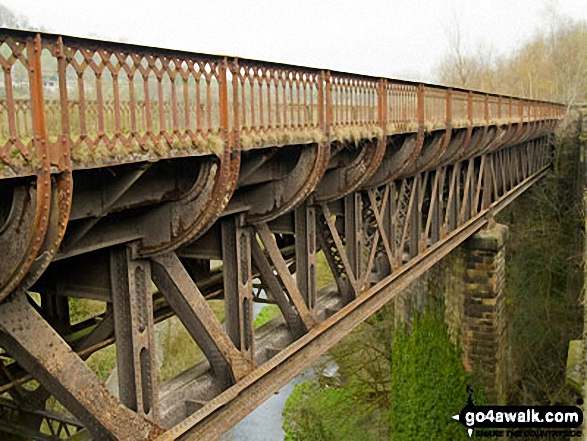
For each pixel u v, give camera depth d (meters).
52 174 4.61
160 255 6.58
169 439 6.54
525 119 23.34
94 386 5.62
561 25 53.25
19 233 4.62
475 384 20.08
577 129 29.77
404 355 21.97
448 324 20.58
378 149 9.77
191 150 5.87
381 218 11.85
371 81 9.73
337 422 24.91
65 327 7.67
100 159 4.94
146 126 5.42
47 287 7.07
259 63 6.93
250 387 8.05
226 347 7.49
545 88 50.81
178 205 6.36
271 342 8.84
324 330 9.59
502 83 56.72
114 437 5.86
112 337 6.91
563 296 28.02
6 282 4.68
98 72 4.94
